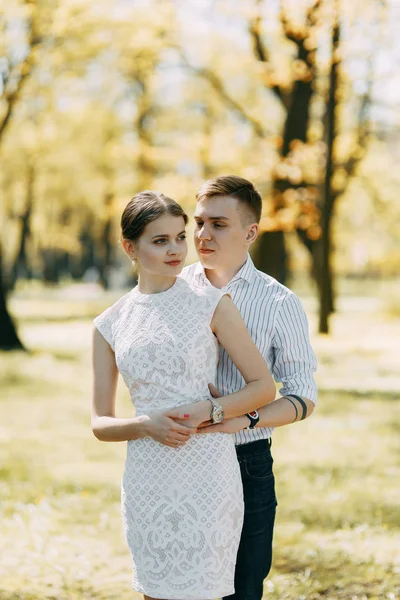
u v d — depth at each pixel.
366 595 4.76
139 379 3.08
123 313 3.21
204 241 3.35
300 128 19.02
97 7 16.33
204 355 3.08
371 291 48.72
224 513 3.05
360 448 9.00
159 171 22.41
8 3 15.44
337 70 17.12
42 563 5.25
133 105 25.84
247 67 18.75
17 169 25.89
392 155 24.59
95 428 3.19
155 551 3.04
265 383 3.11
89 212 34.12
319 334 19.50
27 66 16.39
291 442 9.34
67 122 23.73
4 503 6.73
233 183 3.33
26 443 9.28
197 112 26.39
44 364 15.75
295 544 5.74
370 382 13.62
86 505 6.70
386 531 6.04
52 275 50.34
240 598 3.36
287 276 34.94
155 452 3.07
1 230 37.22
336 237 27.58
